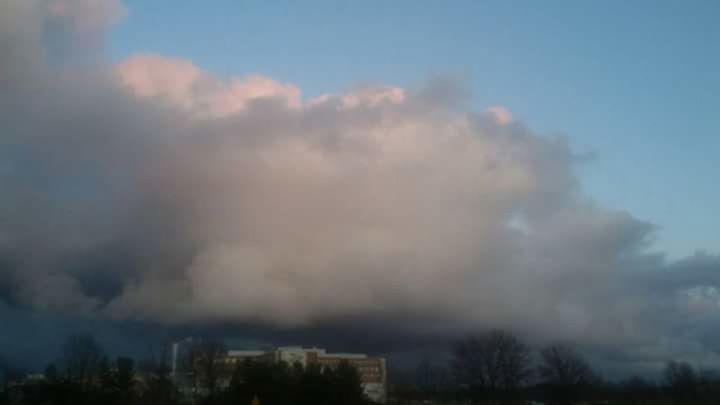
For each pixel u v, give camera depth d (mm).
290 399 109188
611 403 162750
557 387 151875
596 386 164125
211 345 136250
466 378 156000
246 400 109000
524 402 161625
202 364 133875
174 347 144875
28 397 117375
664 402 160625
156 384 129125
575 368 151750
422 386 183000
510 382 153125
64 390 118312
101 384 126125
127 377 126375
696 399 158250
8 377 126000
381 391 194750
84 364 128500
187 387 138000
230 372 134750
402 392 189625
